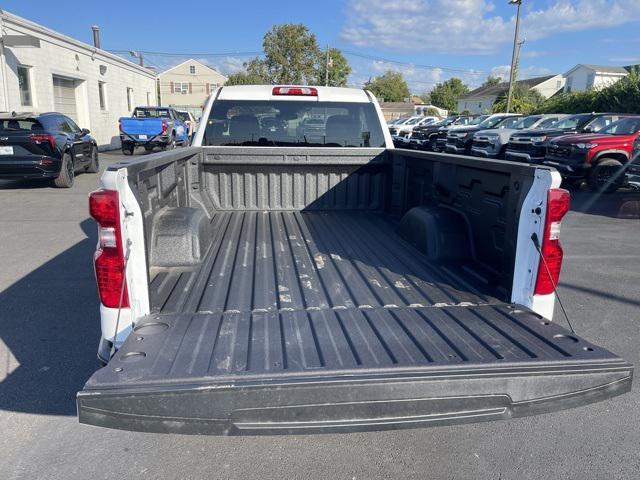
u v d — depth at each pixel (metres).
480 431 3.00
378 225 4.64
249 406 1.91
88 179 13.81
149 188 3.03
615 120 13.38
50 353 3.85
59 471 2.59
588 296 5.30
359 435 2.95
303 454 2.77
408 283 3.15
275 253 3.73
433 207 3.89
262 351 2.19
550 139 13.31
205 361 2.08
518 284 2.77
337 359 2.12
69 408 3.15
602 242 7.80
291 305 2.77
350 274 3.31
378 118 5.13
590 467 2.68
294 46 49.19
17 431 2.92
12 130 10.87
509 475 2.61
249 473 2.60
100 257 2.36
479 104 76.31
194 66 75.56
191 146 4.88
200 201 4.60
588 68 55.97
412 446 2.85
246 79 51.53
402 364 2.07
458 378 1.99
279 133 5.09
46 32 17.64
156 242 3.21
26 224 8.30
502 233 3.01
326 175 5.06
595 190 12.12
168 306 2.68
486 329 2.45
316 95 5.03
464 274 3.32
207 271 3.26
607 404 3.29
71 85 20.88
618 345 4.11
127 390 1.86
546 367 2.07
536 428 3.03
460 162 3.39
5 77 14.93
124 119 19.66
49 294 5.10
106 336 2.46
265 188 5.04
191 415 1.89
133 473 2.59
